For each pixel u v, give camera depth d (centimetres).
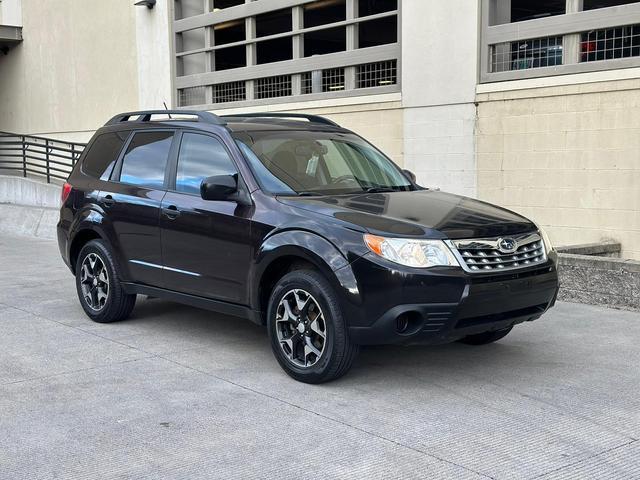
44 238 1422
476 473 369
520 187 946
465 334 485
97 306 689
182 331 664
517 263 502
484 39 970
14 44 1991
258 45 1512
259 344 620
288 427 432
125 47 1631
